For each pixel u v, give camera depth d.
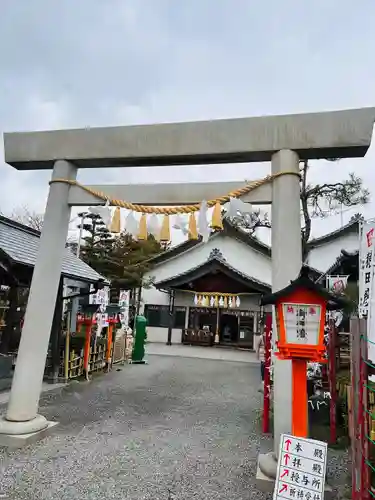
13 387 4.57
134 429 5.21
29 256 7.66
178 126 4.63
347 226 17.62
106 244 18.27
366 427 3.09
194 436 5.01
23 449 4.21
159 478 3.67
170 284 17.34
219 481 3.63
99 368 9.99
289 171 4.12
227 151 4.40
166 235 4.44
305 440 2.83
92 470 3.78
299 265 3.94
